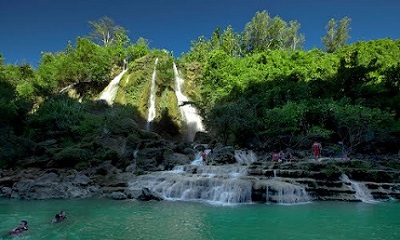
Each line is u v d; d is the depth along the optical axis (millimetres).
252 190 20891
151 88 56125
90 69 59312
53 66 61406
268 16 77625
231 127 36000
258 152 34125
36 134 38844
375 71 45750
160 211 17734
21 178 25844
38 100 53344
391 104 36625
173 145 33688
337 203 20312
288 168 24047
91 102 51844
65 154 28719
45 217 16156
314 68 49344
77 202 20719
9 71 60875
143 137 36688
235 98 43281
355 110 30688
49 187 22812
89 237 12523
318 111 34625
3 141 31969
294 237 12672
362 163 24922
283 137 35438
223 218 15984
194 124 53531
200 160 30734
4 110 37906
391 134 34406
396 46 60625
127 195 22328
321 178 22406
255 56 59094
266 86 42188
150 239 12281
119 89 56531
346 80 39906
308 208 18625
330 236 12789
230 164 28922
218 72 52594
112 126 36938
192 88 59344
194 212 17500
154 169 28828
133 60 66688
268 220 15555
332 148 32781
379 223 14984
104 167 27797
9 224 14688
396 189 22531
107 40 80000
